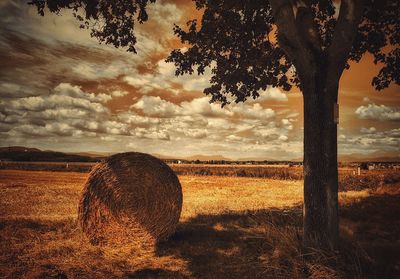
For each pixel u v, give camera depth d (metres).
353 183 24.34
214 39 10.11
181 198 9.23
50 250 7.71
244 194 20.23
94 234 8.59
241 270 6.61
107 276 6.43
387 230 9.53
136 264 7.17
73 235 9.16
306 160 7.00
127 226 8.61
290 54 7.07
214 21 9.92
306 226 6.92
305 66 6.96
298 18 7.08
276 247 7.21
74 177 38.00
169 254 7.82
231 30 10.05
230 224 10.61
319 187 6.82
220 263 7.04
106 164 8.86
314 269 6.04
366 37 9.44
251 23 9.70
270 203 15.61
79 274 6.49
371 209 12.89
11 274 6.29
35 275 6.25
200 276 6.41
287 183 30.28
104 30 9.62
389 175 26.50
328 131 6.89
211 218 11.64
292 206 14.41
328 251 6.57
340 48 6.82
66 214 12.57
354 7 6.69
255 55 10.09
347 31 6.75
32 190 21.56
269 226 8.74
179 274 6.52
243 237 8.91
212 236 9.19
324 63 6.93
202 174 46.31
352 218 11.42
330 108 6.92
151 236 8.72
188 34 10.09
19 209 13.83
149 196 8.80
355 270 6.05
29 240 8.50
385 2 8.54
